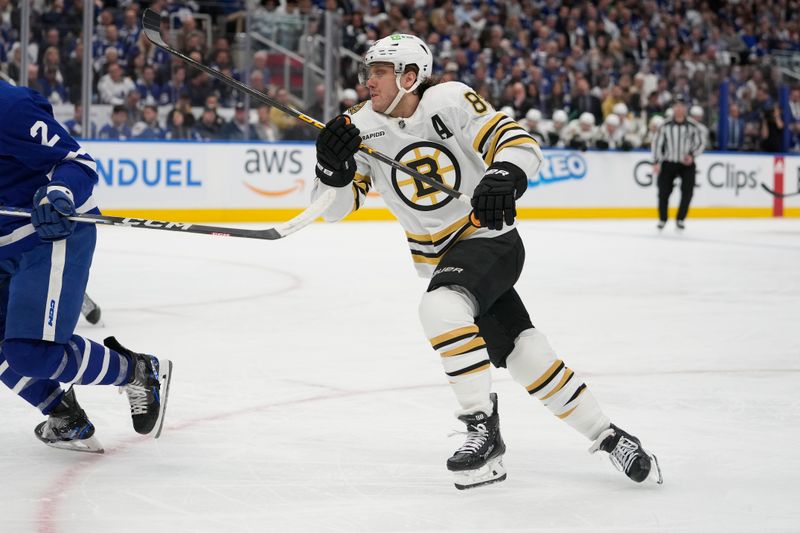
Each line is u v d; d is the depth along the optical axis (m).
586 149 20.06
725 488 3.80
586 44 22.38
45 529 3.31
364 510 3.53
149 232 15.59
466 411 3.64
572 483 3.85
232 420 4.79
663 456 4.23
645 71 20.73
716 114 21.25
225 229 3.64
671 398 5.31
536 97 19.97
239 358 6.30
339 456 4.21
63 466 4.02
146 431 4.12
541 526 3.38
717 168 21.09
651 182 20.75
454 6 22.31
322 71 18.09
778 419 4.88
